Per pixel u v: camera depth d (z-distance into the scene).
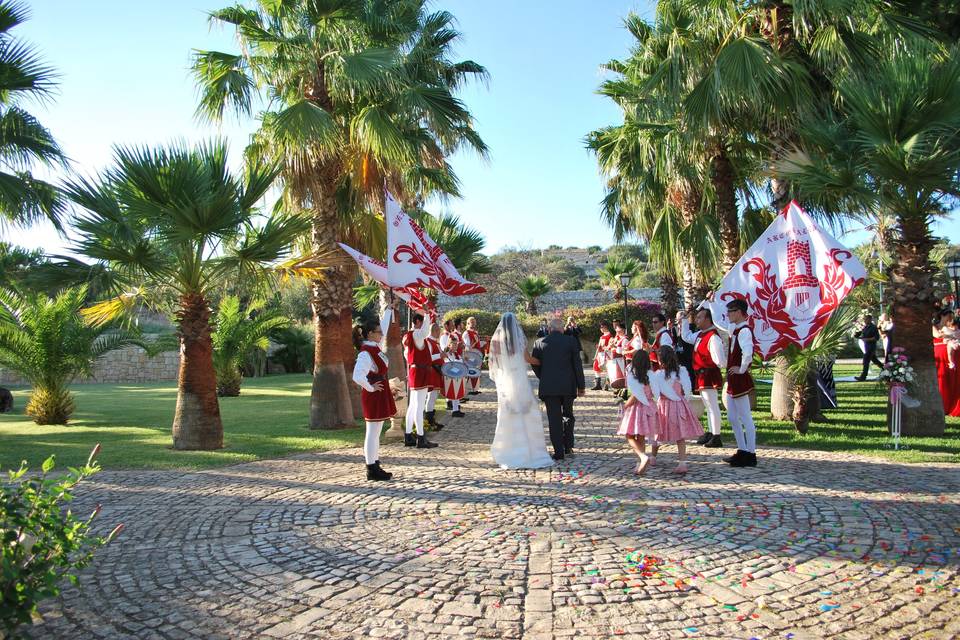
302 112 9.52
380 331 7.17
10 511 3.02
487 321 28.56
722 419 10.84
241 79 10.18
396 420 9.66
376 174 11.69
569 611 3.56
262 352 28.27
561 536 4.81
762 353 8.30
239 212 8.59
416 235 9.75
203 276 9.05
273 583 4.05
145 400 17.66
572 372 7.85
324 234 10.87
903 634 3.20
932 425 8.25
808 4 8.47
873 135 7.66
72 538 3.24
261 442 9.49
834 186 8.09
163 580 4.13
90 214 7.99
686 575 4.01
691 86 9.56
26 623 3.13
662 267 13.52
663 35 10.35
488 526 5.10
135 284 9.50
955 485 5.80
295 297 33.62
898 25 8.90
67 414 12.59
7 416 14.08
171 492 6.48
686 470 6.71
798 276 8.20
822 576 3.92
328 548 4.68
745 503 5.48
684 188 12.09
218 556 4.56
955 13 9.80
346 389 11.02
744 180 12.19
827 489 5.82
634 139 13.05
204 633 3.42
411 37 11.88
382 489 6.44
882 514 5.01
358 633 3.38
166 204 8.13
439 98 11.19
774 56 8.70
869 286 23.28
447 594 3.81
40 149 10.30
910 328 8.33
